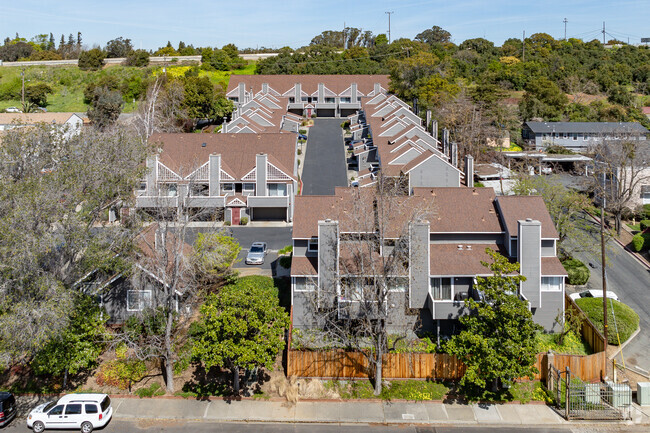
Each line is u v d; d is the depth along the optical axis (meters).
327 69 129.75
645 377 34.91
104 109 87.25
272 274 46.22
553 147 82.12
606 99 107.00
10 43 172.12
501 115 86.75
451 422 31.50
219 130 90.56
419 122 85.81
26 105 102.44
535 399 33.28
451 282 37.62
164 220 36.53
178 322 37.19
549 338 38.34
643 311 42.81
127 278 37.25
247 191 60.69
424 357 34.69
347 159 80.56
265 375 35.38
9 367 35.78
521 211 40.34
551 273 37.91
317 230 39.22
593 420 31.53
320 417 32.00
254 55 148.50
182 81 93.50
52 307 29.55
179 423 31.55
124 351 34.91
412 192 48.09
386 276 33.78
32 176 34.22
